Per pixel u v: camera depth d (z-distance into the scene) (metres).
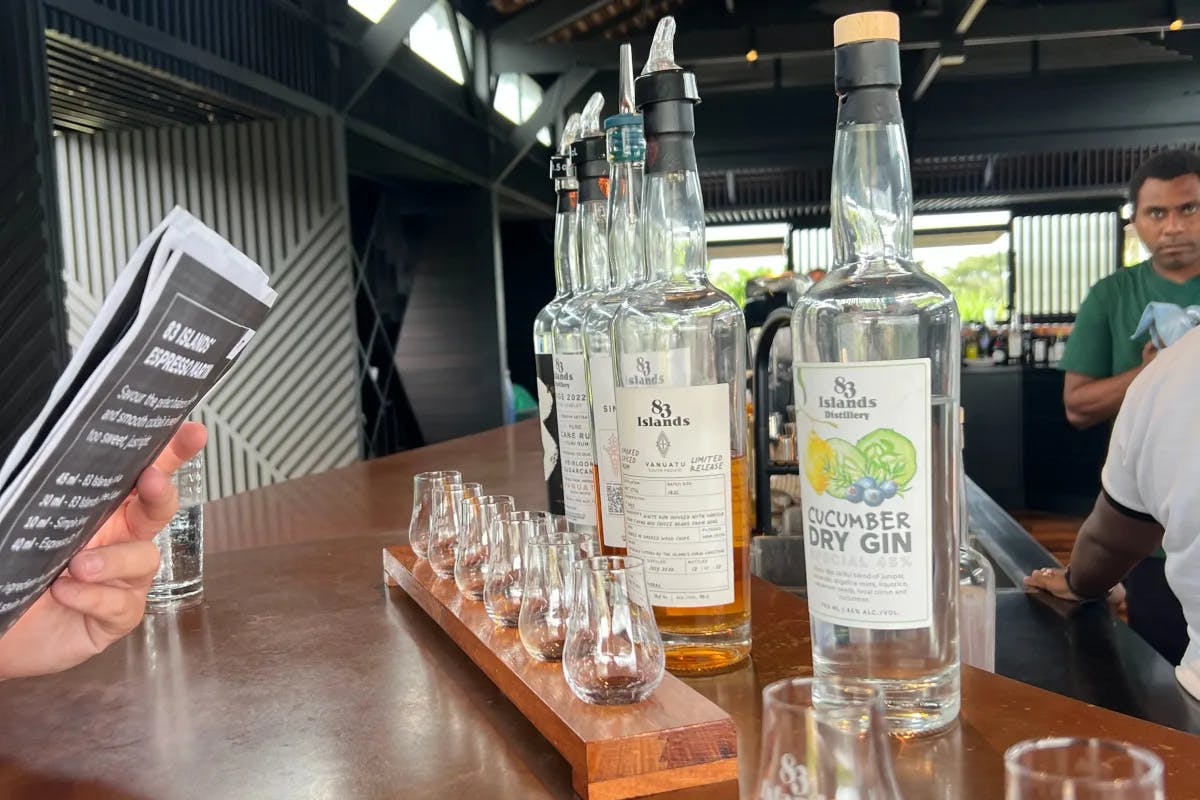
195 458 1.12
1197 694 1.08
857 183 0.71
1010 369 6.93
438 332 8.27
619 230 0.89
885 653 0.66
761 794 0.47
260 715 0.76
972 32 6.99
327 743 0.70
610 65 7.63
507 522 0.84
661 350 0.80
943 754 0.62
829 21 7.28
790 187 10.42
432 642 0.92
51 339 3.24
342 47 5.45
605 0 7.47
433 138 6.84
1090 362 2.96
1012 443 6.95
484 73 7.84
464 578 0.91
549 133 9.96
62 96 4.27
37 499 0.60
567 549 0.75
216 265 0.60
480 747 0.68
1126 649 1.19
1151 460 1.22
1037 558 1.63
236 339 0.66
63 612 0.83
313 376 5.43
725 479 0.77
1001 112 8.76
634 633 0.65
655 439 0.77
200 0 4.16
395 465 2.29
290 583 1.18
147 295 0.57
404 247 8.19
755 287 2.42
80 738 0.73
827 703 0.46
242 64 4.48
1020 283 10.87
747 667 0.79
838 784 0.44
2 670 0.82
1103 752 0.42
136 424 0.64
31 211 3.19
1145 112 8.59
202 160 5.22
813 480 0.66
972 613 0.91
